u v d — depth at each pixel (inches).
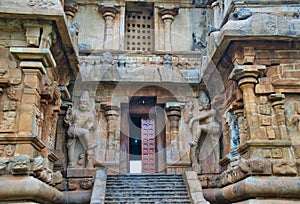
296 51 357.7
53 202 339.9
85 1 596.1
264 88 346.9
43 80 334.6
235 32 336.5
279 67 353.7
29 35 309.6
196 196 361.1
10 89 302.2
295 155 330.3
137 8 614.2
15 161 274.2
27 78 305.3
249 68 345.1
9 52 311.3
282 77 350.6
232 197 340.5
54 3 309.6
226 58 378.9
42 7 304.2
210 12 612.4
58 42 350.3
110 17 584.7
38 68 307.6
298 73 352.5
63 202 379.6
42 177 301.7
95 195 362.3
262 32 338.3
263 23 342.3
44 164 326.0
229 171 366.9
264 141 326.6
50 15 303.4
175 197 373.1
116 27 582.9
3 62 308.8
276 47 353.4
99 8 589.6
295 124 343.3
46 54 307.4
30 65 305.1
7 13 297.3
